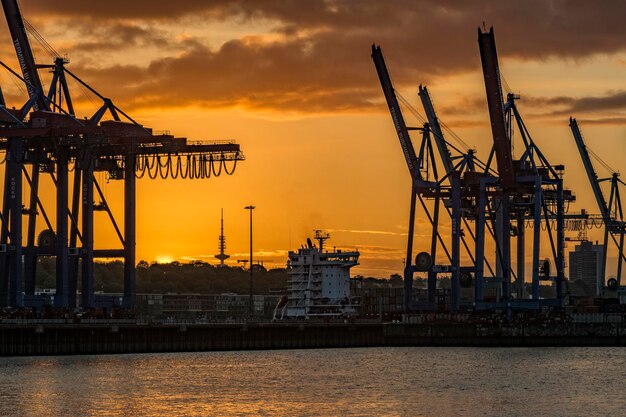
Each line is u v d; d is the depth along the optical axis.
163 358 184.25
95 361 174.38
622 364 186.62
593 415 129.00
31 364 166.75
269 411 129.12
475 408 132.75
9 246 187.12
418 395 142.62
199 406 131.75
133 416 125.00
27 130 185.38
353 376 162.88
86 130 186.12
